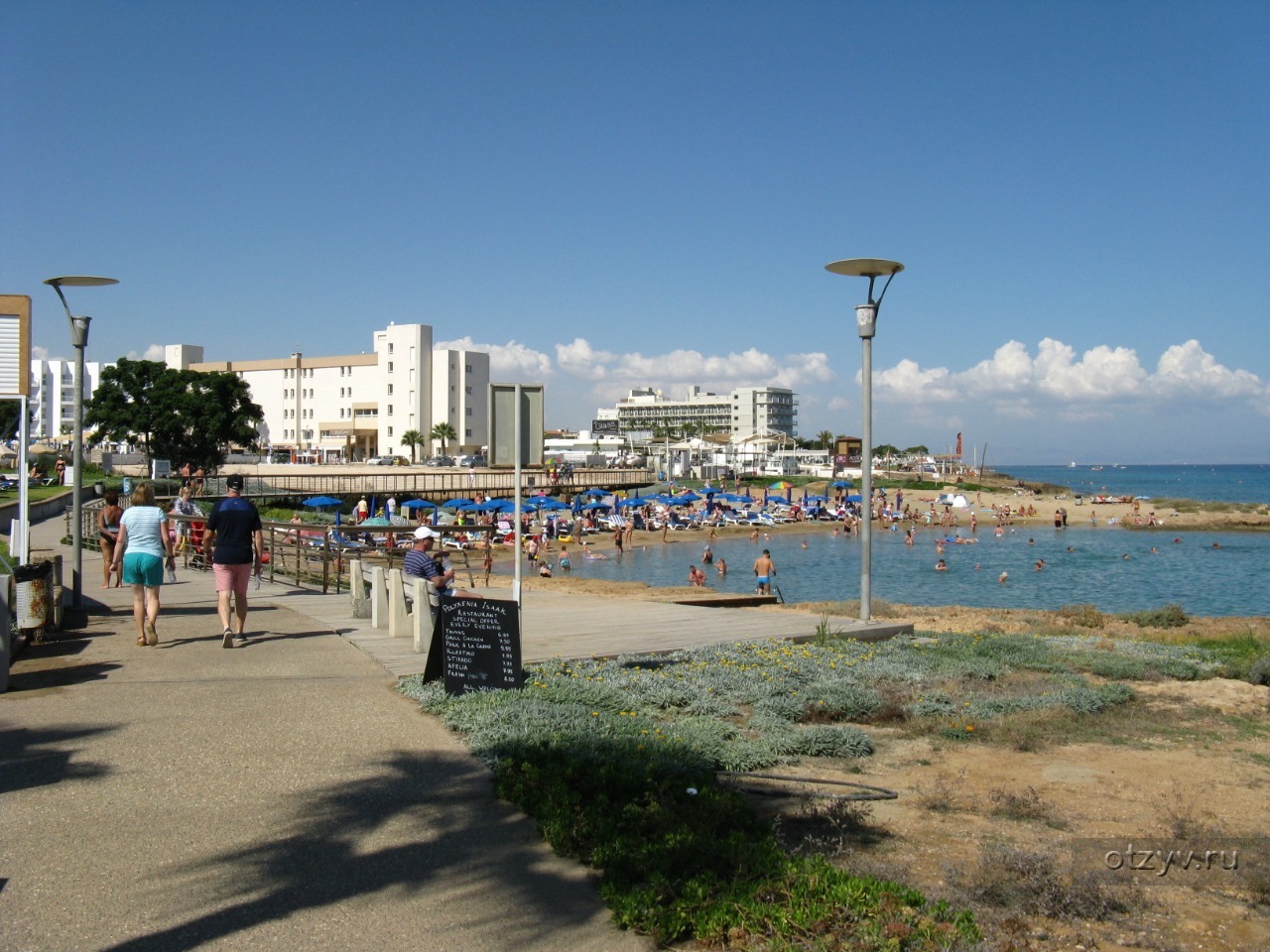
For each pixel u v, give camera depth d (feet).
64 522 107.86
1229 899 18.78
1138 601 120.57
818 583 141.90
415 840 18.31
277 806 19.83
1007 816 23.32
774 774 25.82
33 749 23.07
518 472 32.48
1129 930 17.20
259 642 37.93
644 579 145.07
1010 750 29.78
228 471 240.73
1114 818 23.54
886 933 14.90
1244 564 171.73
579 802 19.81
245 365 389.19
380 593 42.32
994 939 16.05
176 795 20.24
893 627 50.78
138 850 17.43
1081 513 313.53
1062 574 155.12
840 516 277.44
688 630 47.42
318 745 24.12
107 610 46.01
